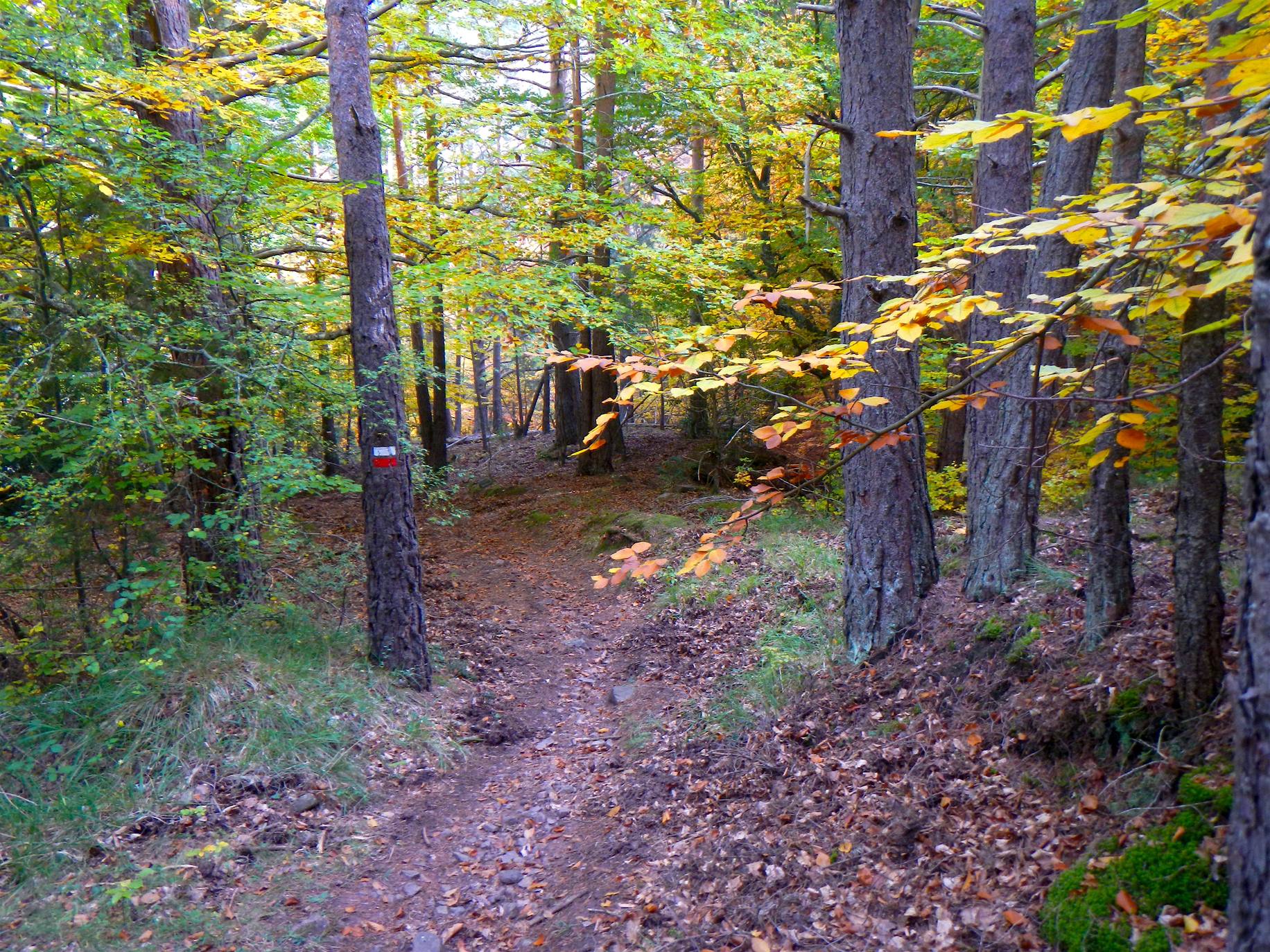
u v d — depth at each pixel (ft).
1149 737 10.98
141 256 19.51
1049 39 31.04
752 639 22.74
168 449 18.30
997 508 16.97
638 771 17.67
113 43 22.17
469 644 26.43
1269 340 4.58
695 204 46.50
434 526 48.08
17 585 16.99
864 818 13.03
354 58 20.11
